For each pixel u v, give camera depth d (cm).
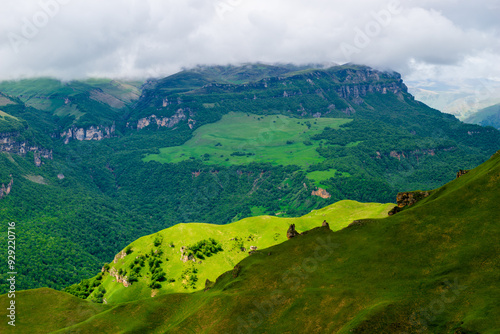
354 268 11631
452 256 10581
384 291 10231
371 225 13438
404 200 15425
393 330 8744
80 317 14925
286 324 10325
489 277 9425
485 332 7594
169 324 13038
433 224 12038
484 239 10625
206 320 11731
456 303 8981
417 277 10375
